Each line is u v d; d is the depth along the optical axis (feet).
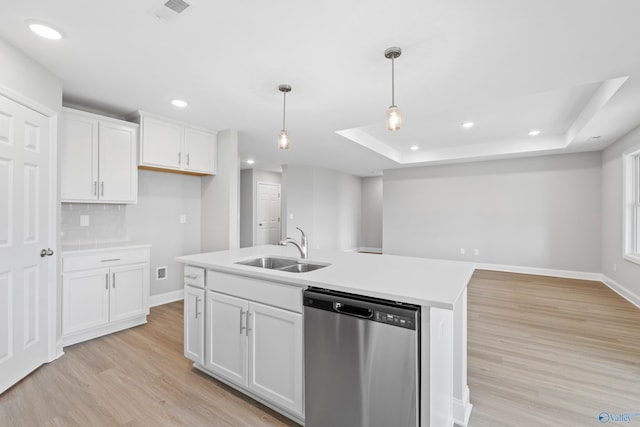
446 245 20.83
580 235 16.80
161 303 12.23
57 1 4.92
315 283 5.14
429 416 4.14
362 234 28.89
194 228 13.28
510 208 18.69
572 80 7.86
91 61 6.93
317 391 5.11
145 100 9.27
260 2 4.96
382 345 4.41
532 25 5.54
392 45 6.26
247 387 6.15
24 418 5.55
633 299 12.29
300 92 8.69
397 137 16.28
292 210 21.12
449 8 5.09
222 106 9.77
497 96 8.99
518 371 7.31
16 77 6.38
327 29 5.72
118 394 6.33
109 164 9.50
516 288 14.78
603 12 5.15
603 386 6.66
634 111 9.82
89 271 8.79
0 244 6.10
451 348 5.45
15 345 6.51
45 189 7.37
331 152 17.03
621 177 13.41
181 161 11.35
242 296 6.25
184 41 6.13
